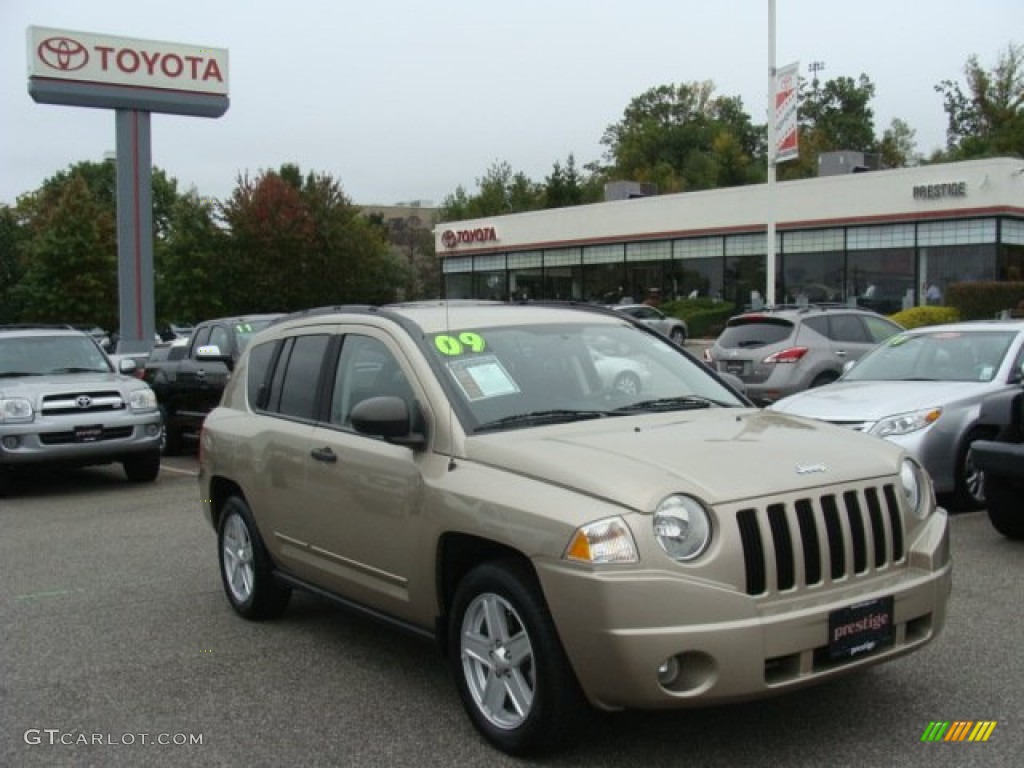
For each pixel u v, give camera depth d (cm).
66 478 1310
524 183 6744
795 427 475
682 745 421
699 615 368
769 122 2653
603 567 372
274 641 588
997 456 727
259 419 607
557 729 399
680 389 535
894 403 872
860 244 3331
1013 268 3055
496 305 571
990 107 5781
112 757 434
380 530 485
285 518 570
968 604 605
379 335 525
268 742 445
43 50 2750
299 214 4569
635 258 4112
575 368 514
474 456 441
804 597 390
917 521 438
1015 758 404
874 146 8462
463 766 413
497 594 418
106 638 601
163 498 1111
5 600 693
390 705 482
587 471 400
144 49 2864
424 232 8319
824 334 1434
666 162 8412
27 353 1248
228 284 4475
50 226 4522
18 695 511
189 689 512
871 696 468
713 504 381
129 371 1291
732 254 3753
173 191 7431
